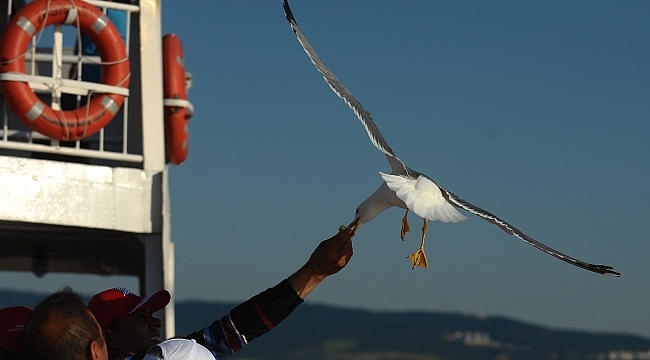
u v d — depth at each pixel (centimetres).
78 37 1041
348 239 476
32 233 1191
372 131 514
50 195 964
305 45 573
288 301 472
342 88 545
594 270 491
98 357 391
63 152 1006
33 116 991
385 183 509
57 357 383
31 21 1013
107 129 1162
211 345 468
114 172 1005
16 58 1000
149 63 1070
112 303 484
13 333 461
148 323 497
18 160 953
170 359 417
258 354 18488
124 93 1045
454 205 495
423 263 533
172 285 1045
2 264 1431
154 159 1035
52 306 390
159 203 1027
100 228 992
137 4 1132
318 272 477
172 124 1197
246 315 472
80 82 1023
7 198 942
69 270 1459
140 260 1246
